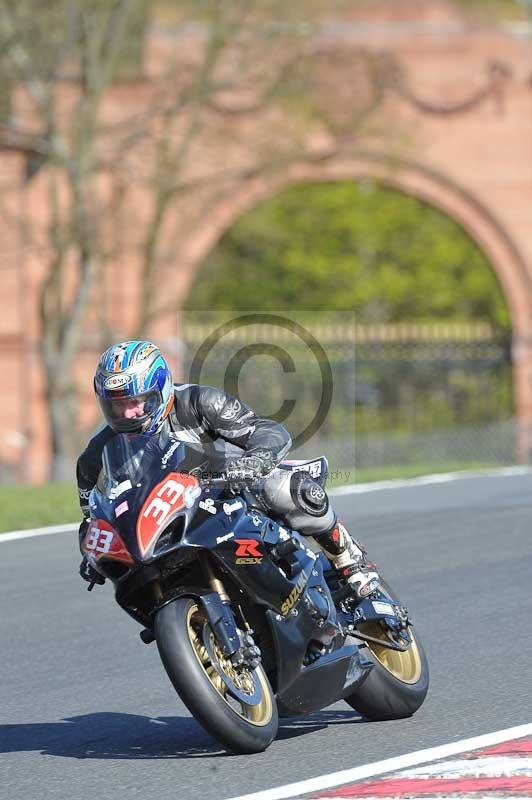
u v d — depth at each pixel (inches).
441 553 1679.4
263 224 4534.9
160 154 3767.2
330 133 4020.7
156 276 3996.1
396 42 4453.7
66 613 1407.5
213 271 5989.2
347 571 981.8
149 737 966.4
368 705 982.4
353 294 6067.9
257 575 882.8
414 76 4490.7
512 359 4370.1
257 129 4015.8
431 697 1045.2
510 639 1224.2
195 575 884.0
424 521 1957.4
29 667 1194.6
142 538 829.2
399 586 1486.2
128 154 4067.4
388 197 6151.6
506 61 4512.8
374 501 2223.2
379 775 842.8
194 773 866.1
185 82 3882.9
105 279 3986.2
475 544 1737.2
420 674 1016.2
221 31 3703.3
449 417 5000.0
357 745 921.5
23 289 4222.4
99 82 3563.0
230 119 4106.8
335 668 937.5
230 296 6077.8
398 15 4751.5
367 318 6141.7
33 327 4276.6
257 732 873.5
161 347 4345.5
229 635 856.3
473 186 4527.6
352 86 4020.7
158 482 845.8
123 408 861.8
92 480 922.7
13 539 1882.4
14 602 1469.0
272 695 912.9
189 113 3846.0
